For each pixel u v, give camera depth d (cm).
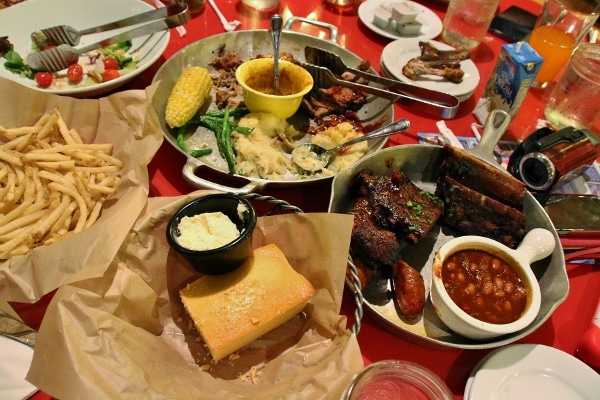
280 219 132
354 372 105
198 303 121
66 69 198
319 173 174
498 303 130
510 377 120
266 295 122
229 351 119
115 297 111
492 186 156
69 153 146
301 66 204
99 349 100
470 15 245
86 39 215
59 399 91
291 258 135
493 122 176
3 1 222
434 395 100
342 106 201
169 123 173
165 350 118
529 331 121
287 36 228
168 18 195
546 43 225
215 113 188
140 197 132
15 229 130
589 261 160
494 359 123
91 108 157
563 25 228
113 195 144
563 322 145
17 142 144
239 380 117
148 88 152
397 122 173
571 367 123
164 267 129
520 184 153
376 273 141
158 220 128
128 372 100
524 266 134
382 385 104
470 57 255
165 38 208
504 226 150
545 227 150
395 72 225
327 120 203
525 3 305
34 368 95
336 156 183
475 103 228
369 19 265
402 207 148
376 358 129
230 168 167
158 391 101
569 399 118
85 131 160
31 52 204
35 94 153
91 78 196
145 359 109
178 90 179
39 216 133
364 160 157
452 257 138
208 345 115
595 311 148
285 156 183
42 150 144
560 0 225
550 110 215
